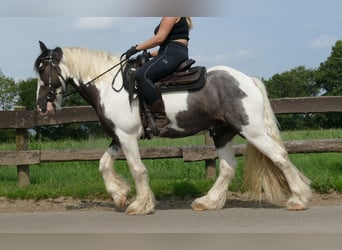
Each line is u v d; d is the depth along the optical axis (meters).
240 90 5.72
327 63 62.22
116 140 6.09
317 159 9.76
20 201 7.05
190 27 6.04
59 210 6.43
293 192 5.86
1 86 59.59
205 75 5.82
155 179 8.34
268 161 5.89
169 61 5.75
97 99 6.05
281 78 61.25
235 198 6.90
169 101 5.80
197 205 6.09
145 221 5.51
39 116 8.20
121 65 6.04
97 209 6.45
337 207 6.05
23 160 8.07
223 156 6.18
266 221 5.34
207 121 5.89
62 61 6.14
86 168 9.73
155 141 11.39
